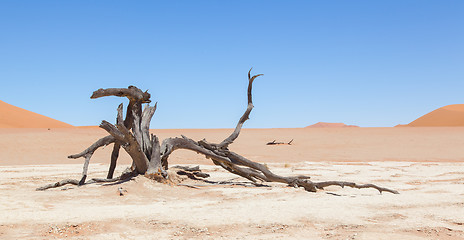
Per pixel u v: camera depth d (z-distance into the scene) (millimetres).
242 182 17922
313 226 8805
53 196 13320
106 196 13453
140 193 13969
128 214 10000
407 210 10547
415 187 15828
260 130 68000
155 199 13125
